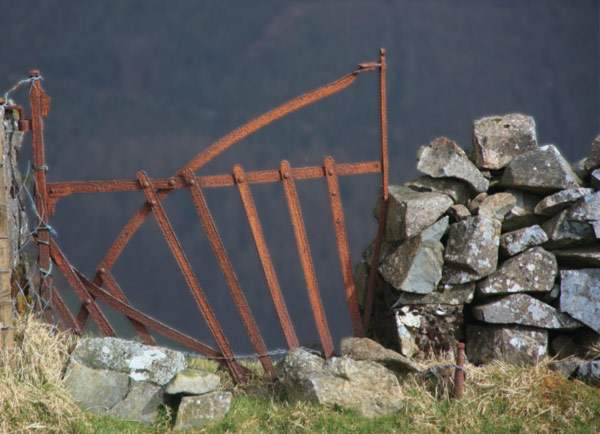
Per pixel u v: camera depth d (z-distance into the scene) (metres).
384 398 21.09
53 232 21.64
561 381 21.83
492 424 20.53
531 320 22.52
